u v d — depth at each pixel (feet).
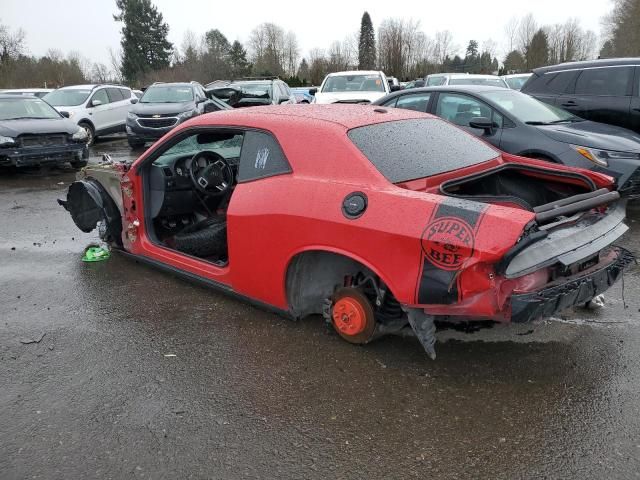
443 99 23.73
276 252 11.68
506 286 9.23
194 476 8.18
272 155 12.07
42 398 10.19
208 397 10.13
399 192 10.12
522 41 165.58
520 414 9.42
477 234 8.89
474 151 12.95
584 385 10.20
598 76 25.98
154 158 15.20
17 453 8.71
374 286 10.83
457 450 8.59
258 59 185.16
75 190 18.03
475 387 10.23
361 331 11.40
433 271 9.37
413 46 128.06
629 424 9.07
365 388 10.28
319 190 10.95
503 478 8.00
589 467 8.16
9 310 14.15
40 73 145.79
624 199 12.00
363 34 149.38
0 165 34.04
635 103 24.54
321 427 9.21
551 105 24.79
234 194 12.56
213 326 12.92
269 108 13.56
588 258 10.28
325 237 10.71
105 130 54.19
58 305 14.37
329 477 8.09
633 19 160.56
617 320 12.78
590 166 19.71
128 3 224.74
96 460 8.54
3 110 36.22
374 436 8.95
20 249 19.49
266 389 10.34
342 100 42.86
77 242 20.24
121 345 12.15
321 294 12.49
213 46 202.59
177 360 11.46
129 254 17.06
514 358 11.19
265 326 12.84
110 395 10.26
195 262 14.35
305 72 153.89
